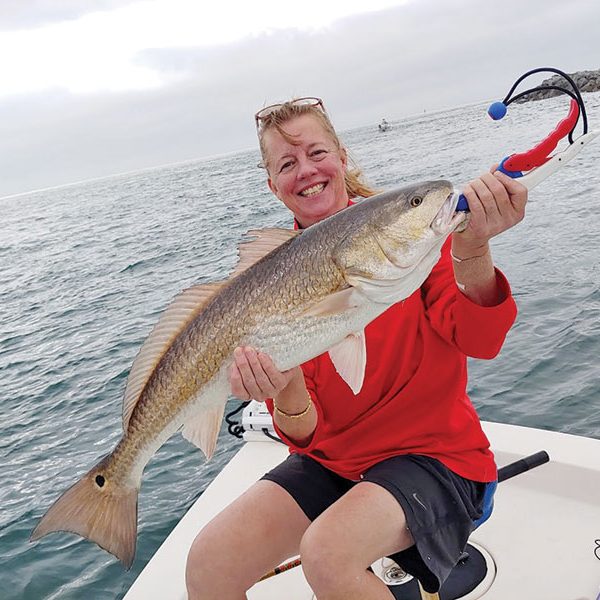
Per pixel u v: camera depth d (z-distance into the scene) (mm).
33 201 116062
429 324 2701
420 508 2467
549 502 3525
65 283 18750
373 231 2342
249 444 4383
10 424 8508
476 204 2160
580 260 9305
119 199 59250
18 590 4840
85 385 9461
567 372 6152
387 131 80000
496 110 2174
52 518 2615
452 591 3064
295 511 2770
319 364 2822
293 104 2986
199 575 2684
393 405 2705
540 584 3037
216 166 102938
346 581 2252
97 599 4605
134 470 2725
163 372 2623
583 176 16203
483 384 6270
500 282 2436
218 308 2531
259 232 2582
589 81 64750
